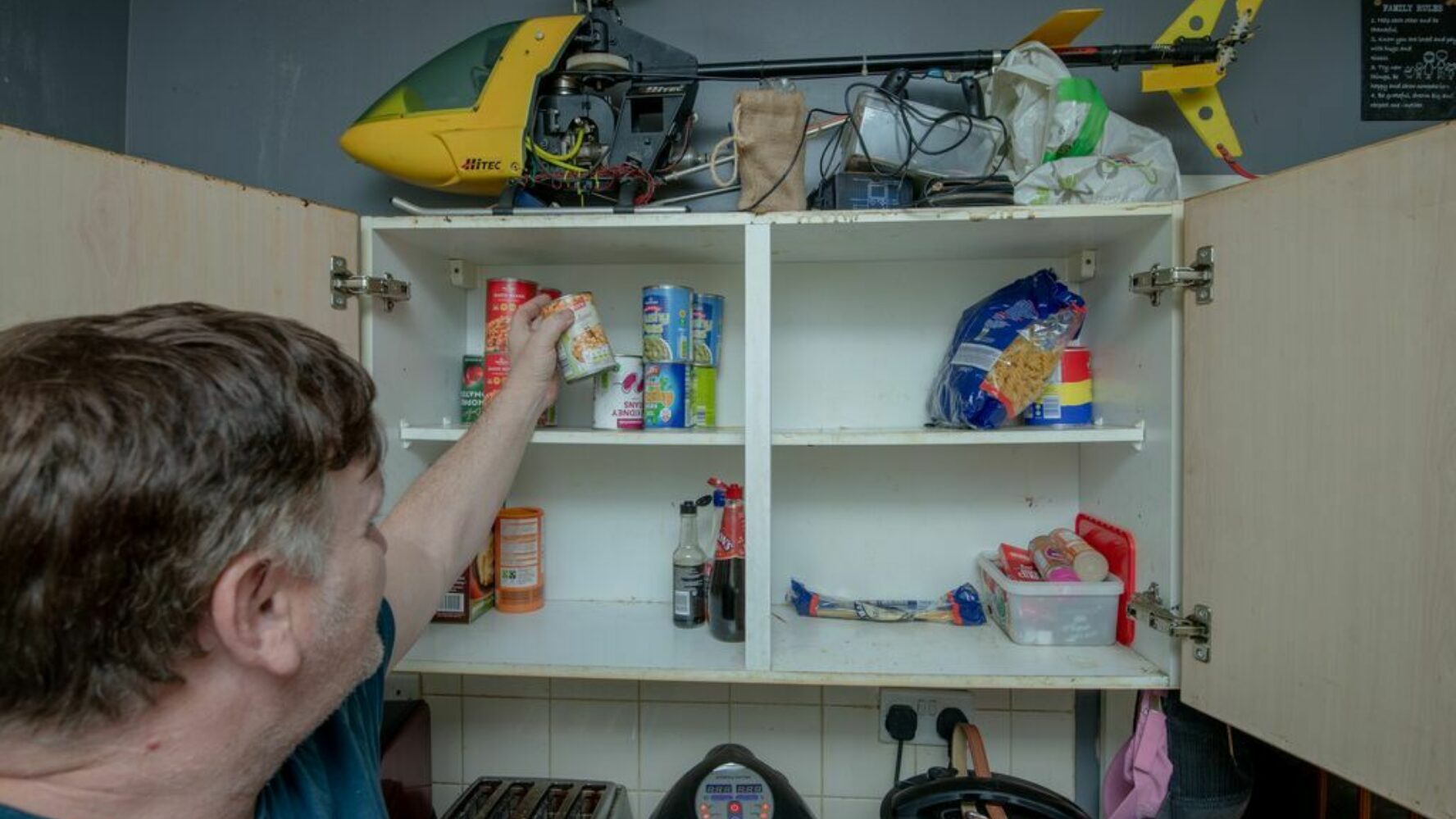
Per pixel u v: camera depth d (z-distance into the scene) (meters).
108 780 0.40
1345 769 0.75
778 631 1.15
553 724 1.31
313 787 0.55
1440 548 0.68
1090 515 1.20
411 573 0.78
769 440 0.98
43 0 1.14
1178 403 0.96
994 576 1.16
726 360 1.27
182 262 0.79
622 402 1.09
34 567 0.34
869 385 1.26
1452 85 1.17
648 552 1.30
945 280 1.25
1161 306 0.98
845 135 1.13
